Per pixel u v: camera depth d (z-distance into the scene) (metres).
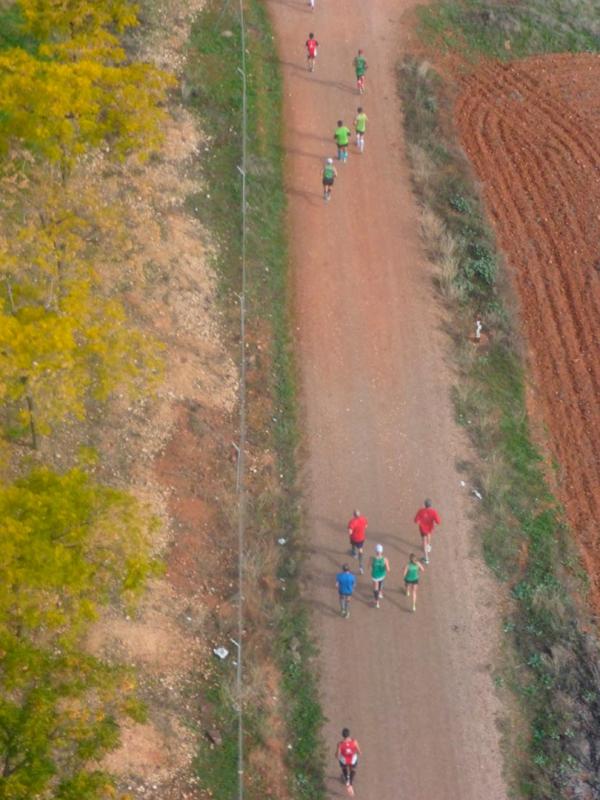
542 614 29.92
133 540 22.30
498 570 30.86
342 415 34.00
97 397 26.33
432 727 27.48
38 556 20.09
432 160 42.38
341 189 40.56
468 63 47.91
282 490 31.80
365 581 30.14
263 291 36.66
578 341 38.19
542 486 33.59
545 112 46.47
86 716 20.64
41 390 25.23
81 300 25.64
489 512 32.16
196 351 34.00
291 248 38.28
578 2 52.28
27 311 23.98
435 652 28.89
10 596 20.08
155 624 27.56
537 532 32.16
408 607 29.72
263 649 28.20
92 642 26.16
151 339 30.72
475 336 37.00
